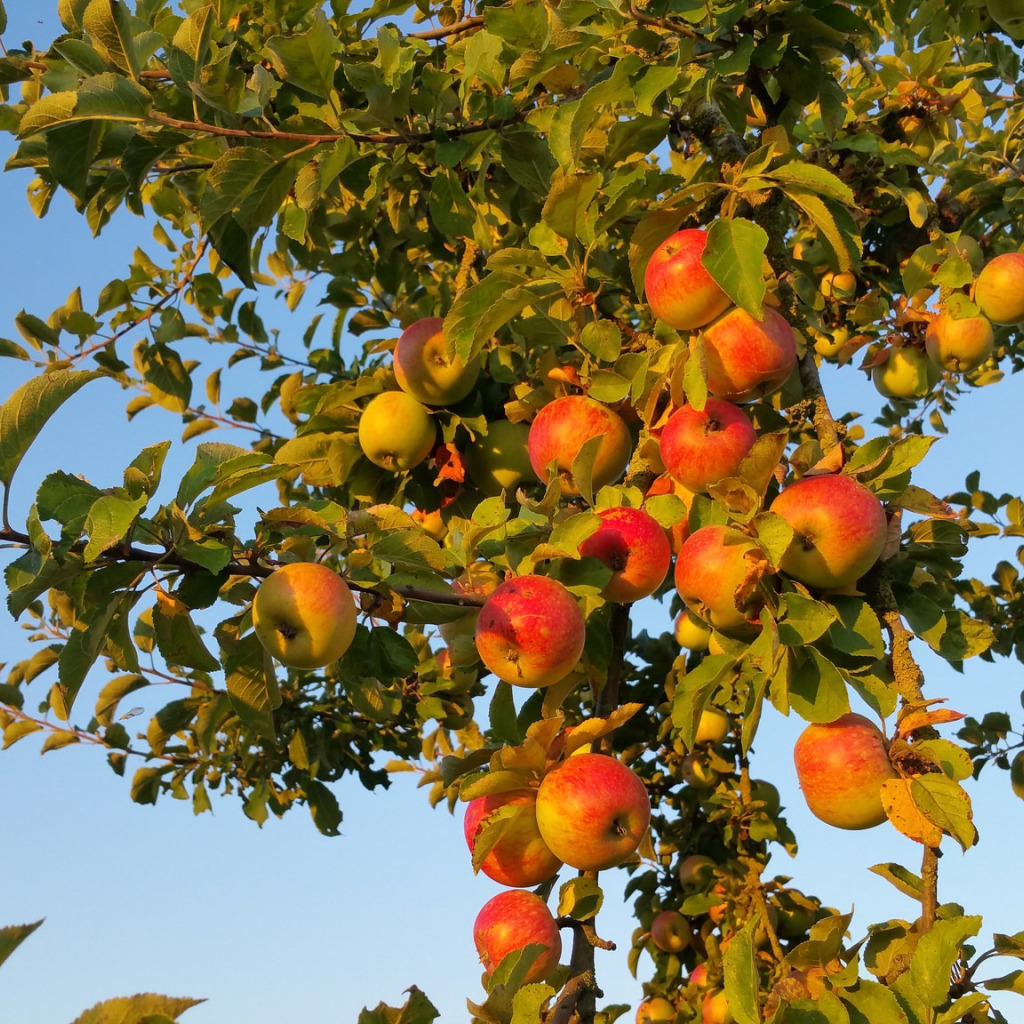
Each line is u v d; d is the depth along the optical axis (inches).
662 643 197.9
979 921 82.2
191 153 133.5
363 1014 72.0
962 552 109.3
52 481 85.6
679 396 107.8
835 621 95.9
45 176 140.9
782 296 118.0
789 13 119.3
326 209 177.6
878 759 92.5
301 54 121.0
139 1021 52.1
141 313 178.4
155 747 198.1
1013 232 186.4
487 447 153.2
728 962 83.0
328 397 151.9
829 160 158.1
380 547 97.0
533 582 100.4
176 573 92.5
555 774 96.4
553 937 95.3
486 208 157.6
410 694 178.1
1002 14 165.9
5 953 47.3
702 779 189.2
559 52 125.4
